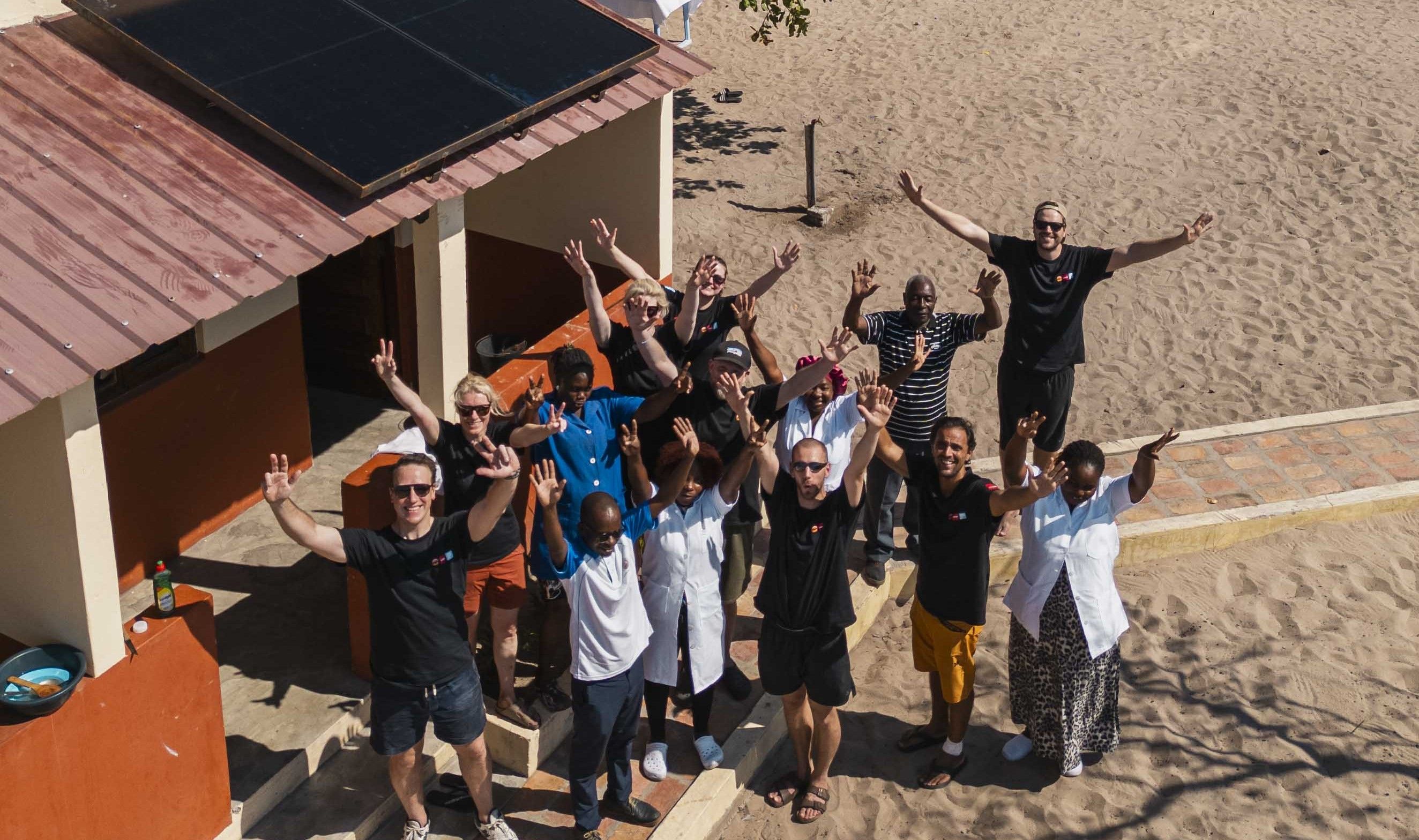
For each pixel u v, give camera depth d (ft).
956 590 21.25
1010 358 26.40
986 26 69.05
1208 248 45.62
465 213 32.24
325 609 24.21
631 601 19.35
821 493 19.48
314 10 22.82
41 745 16.14
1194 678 25.58
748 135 56.54
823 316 42.09
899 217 48.91
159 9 21.26
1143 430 35.63
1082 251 25.44
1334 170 50.96
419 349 24.21
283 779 20.48
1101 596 21.45
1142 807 22.61
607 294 31.12
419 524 17.75
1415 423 33.32
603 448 21.11
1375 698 24.89
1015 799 22.84
